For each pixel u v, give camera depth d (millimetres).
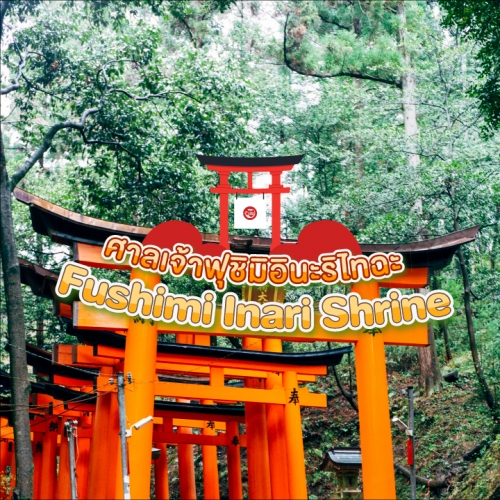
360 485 26281
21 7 21703
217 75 23797
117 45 23766
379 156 30984
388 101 32750
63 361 20625
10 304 17375
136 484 16844
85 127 23953
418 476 25047
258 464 22266
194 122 23641
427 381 28734
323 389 33250
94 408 22578
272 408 22781
